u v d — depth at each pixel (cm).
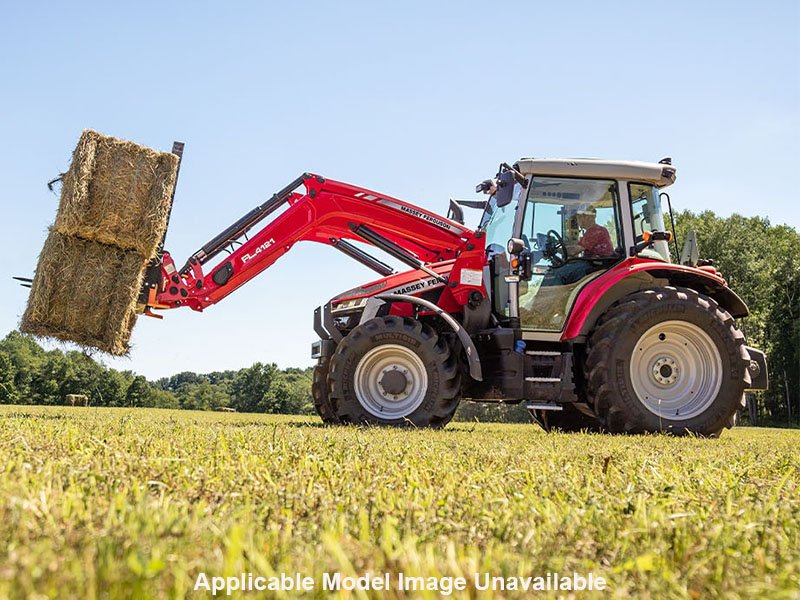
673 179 713
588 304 665
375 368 681
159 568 101
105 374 7144
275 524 149
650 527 161
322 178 720
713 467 307
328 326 725
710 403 668
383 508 176
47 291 581
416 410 667
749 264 3759
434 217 725
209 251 700
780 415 3988
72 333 590
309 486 202
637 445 447
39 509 147
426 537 151
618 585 122
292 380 8812
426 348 669
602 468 286
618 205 704
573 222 701
